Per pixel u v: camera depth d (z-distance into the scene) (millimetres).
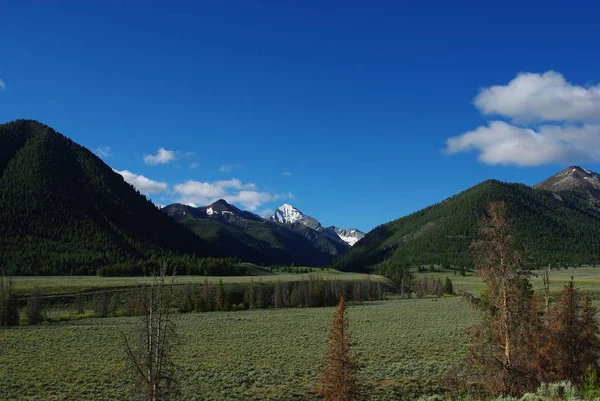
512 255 20422
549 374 24391
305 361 44188
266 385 35906
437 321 70312
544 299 30484
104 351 49000
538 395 16828
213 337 59844
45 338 58562
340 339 29016
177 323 76688
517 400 16672
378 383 35875
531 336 22422
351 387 28531
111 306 103562
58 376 37531
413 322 70438
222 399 32250
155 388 23234
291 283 147500
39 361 43750
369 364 42125
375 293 147125
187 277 174875
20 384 34938
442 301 107625
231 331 65500
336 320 29203
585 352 25672
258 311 106000
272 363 43469
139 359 23672
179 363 43375
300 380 37344
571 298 27016
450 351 46219
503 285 20391
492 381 20422
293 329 67188
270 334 62219
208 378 37625
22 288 116875
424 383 35188
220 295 113812
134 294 105750
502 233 20688
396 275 194875
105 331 64938
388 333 59906
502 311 20578
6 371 39250
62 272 180375
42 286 119938
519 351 20656
